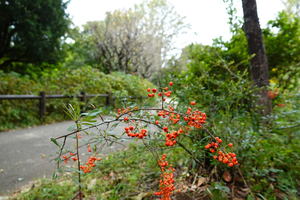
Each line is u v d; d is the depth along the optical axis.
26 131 4.55
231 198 1.50
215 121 1.74
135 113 1.15
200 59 3.79
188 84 1.88
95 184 1.90
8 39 11.81
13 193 1.87
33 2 10.60
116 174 2.10
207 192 1.41
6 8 9.84
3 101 5.00
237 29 3.31
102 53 16.91
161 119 1.27
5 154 2.93
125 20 15.85
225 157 0.91
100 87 7.66
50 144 3.44
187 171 1.70
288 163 1.77
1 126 4.64
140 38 17.20
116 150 2.76
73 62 22.09
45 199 1.73
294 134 2.07
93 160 1.19
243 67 3.79
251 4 2.74
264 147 1.74
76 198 1.70
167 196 1.07
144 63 18.25
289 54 3.90
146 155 2.52
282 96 2.71
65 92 6.34
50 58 13.02
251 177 1.69
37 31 11.20
